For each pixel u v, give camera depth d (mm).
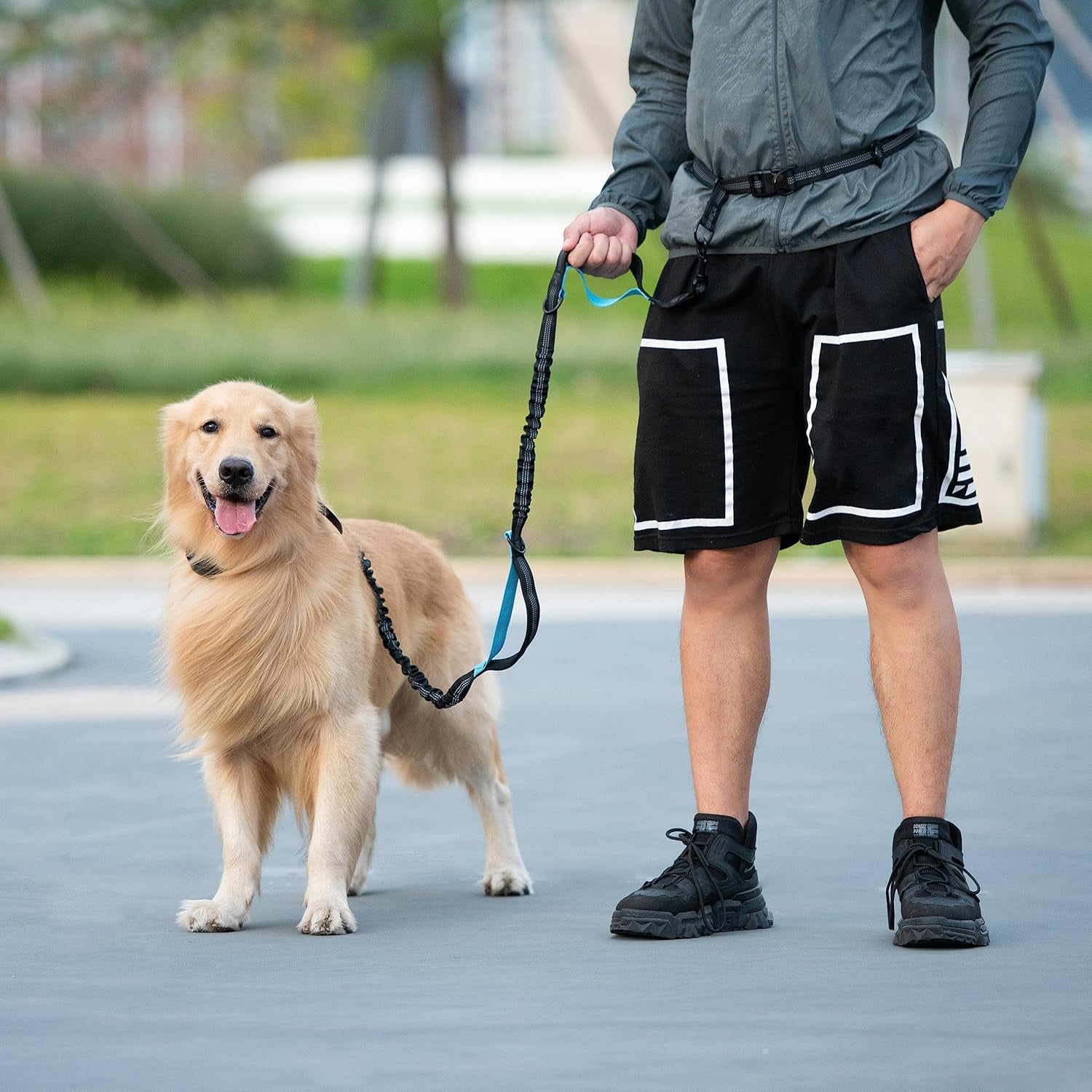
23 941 7258
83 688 16266
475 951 6969
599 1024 5668
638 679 16484
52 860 9156
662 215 7566
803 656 17766
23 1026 5785
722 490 6898
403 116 59562
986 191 6570
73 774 11969
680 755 12477
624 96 71312
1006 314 51500
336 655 7781
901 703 6789
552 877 8750
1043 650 17844
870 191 6641
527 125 85750
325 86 73875
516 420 36469
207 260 55344
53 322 43938
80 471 32906
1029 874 8250
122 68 55750
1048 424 35406
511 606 7672
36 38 52375
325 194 67250
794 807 10305
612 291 56562
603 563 27906
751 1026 5582
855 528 6676
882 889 8031
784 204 6727
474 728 8914
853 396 6617
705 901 7023
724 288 6871
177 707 8062
